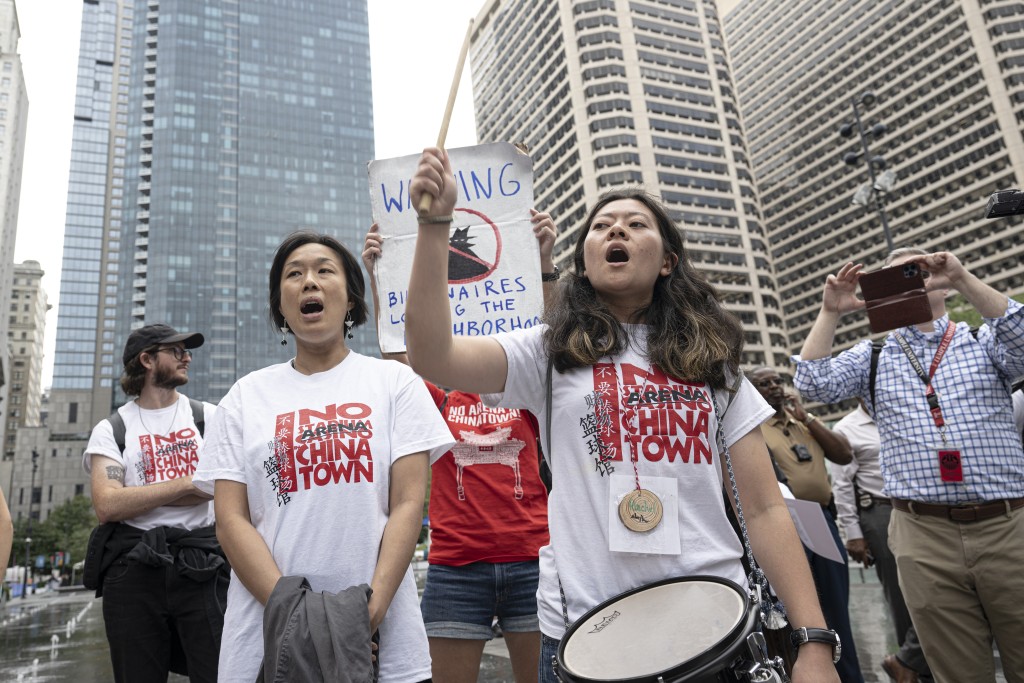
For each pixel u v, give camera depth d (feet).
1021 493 9.77
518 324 9.05
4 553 8.61
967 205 276.62
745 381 6.46
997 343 10.18
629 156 299.38
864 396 11.48
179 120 371.15
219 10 395.96
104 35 509.35
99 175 484.33
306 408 7.64
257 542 6.91
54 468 389.60
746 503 6.10
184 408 12.41
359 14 434.30
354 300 8.77
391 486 7.51
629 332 6.49
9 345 511.40
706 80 326.65
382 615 6.66
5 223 373.40
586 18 312.71
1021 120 264.93
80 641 33.01
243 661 6.68
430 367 5.65
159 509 11.00
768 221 364.99
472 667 9.85
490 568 9.93
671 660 4.68
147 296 345.51
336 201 393.09
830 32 336.70
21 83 402.72
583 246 7.07
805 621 5.42
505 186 9.52
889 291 10.60
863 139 47.06
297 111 398.83
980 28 276.41
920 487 10.23
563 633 5.71
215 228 362.74
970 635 9.82
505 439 10.49
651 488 5.75
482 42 396.57
